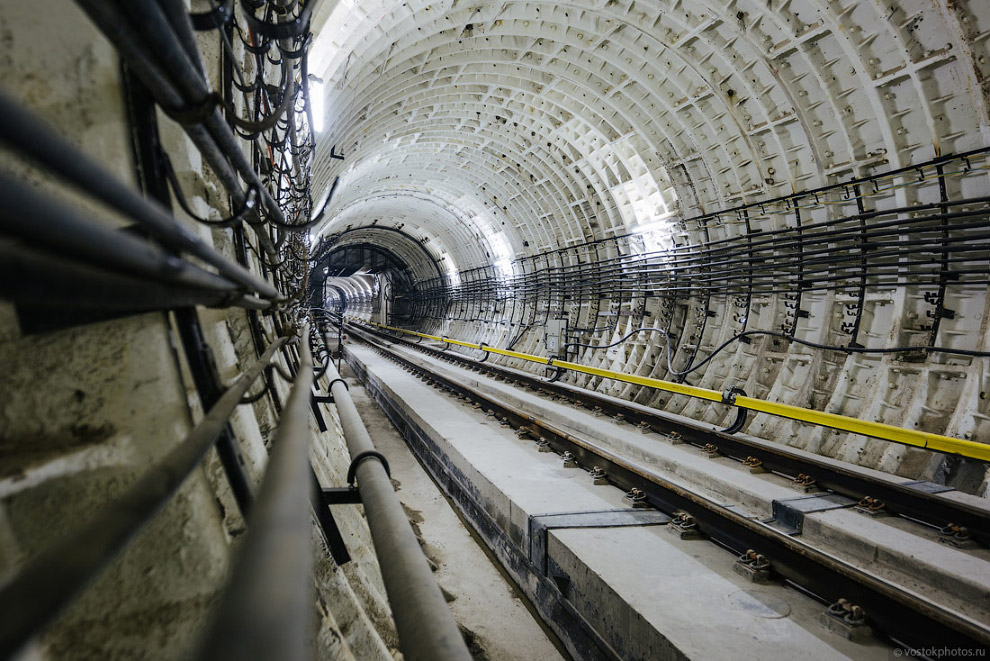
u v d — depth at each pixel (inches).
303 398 69.6
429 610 43.3
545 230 573.0
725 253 323.3
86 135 36.2
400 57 313.6
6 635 12.2
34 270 15.5
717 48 267.4
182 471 28.1
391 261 1253.7
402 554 51.5
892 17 206.7
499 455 230.7
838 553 150.2
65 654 32.1
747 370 308.2
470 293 852.0
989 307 208.7
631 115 354.3
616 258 446.3
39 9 33.7
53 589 15.0
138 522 21.7
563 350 518.0
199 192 62.7
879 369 239.9
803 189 275.1
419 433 319.0
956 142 212.1
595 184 448.8
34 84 33.0
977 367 205.6
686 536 147.9
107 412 36.3
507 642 141.6
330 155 385.4
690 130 319.0
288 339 131.5
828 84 242.8
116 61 40.3
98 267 19.8
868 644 103.5
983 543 140.4
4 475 28.8
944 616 98.4
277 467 34.1
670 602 115.1
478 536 203.9
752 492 184.7
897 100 224.7
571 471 208.4
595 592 126.5
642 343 410.3
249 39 107.7
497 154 542.0
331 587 72.7
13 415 31.0
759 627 107.3
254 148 104.5
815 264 266.5
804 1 231.3
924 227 225.6
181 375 45.3
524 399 405.1
